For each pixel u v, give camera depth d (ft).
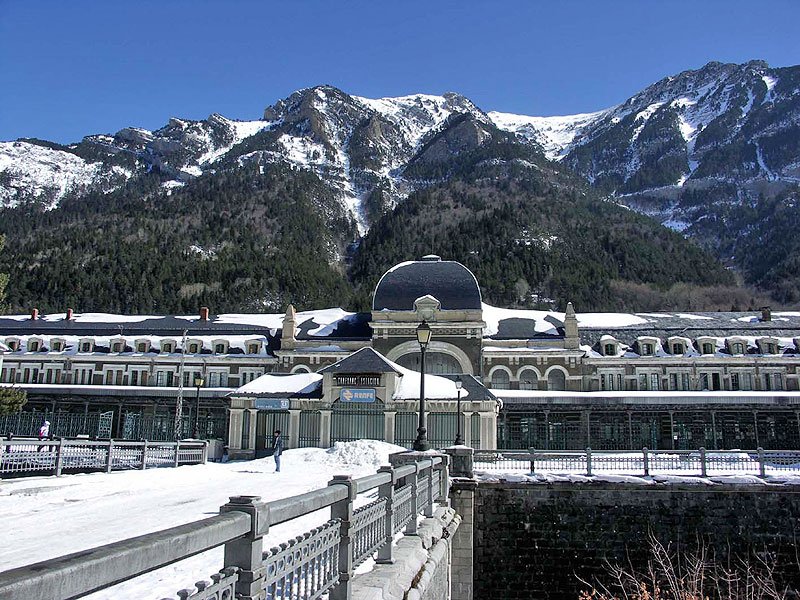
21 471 90.74
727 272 613.52
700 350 226.79
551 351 223.71
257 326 254.88
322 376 175.83
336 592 26.96
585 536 105.40
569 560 104.94
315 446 167.94
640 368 226.58
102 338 249.34
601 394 208.54
